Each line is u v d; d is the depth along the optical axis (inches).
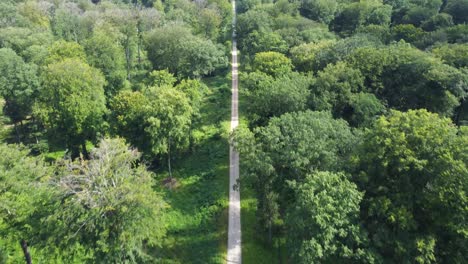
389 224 1245.7
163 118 2005.4
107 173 1267.2
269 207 1569.9
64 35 4311.0
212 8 5039.4
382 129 1339.8
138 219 1217.4
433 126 1286.9
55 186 1278.3
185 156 2475.4
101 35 3233.3
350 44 2805.1
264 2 5915.4
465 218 1137.4
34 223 1250.0
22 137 2854.3
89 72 2463.1
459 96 2153.1
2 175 1288.1
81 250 1378.0
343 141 1521.9
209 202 1984.5
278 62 2689.5
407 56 2377.0
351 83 2170.3
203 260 1605.6
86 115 2293.3
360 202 1288.1
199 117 2571.4
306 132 1449.3
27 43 3312.0
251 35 3750.0
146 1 6914.4
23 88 2674.7
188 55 3184.1
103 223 1163.9
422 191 1244.5
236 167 2277.3
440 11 4018.2
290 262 1533.0
